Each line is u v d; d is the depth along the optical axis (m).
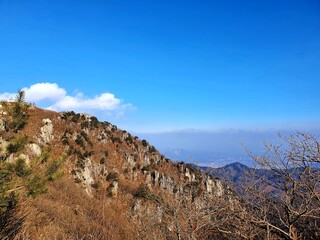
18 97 6.62
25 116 6.61
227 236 4.30
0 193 5.55
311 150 3.67
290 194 3.83
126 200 22.84
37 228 7.09
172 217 5.00
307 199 3.74
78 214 14.02
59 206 12.91
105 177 28.14
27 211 7.25
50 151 6.96
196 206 4.64
